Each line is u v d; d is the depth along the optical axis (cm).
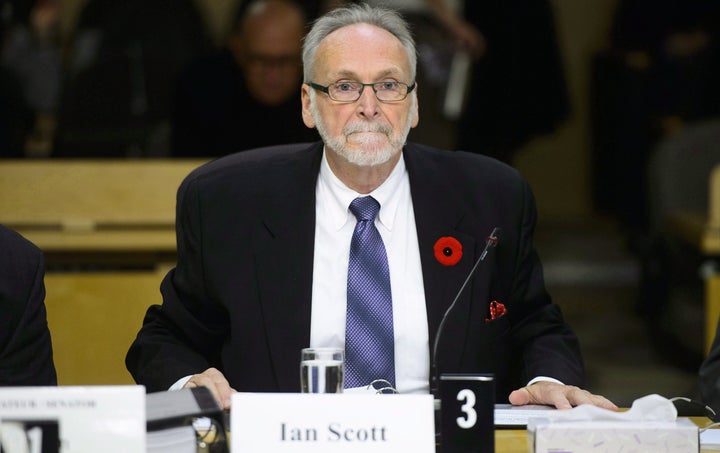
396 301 734
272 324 731
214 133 1559
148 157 1619
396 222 749
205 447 595
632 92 2192
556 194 2322
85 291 1113
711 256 1488
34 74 1741
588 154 2311
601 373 1738
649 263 1783
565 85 1802
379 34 731
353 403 556
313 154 768
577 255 2227
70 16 1823
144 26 1655
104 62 1641
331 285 738
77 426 525
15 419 522
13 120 1739
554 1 2283
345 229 746
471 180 772
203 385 682
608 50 2242
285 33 1531
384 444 554
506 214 766
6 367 691
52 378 710
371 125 720
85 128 1634
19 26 1759
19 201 1253
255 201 757
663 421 580
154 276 1120
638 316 2002
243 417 554
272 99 1545
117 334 1115
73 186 1259
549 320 772
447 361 727
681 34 2139
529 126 1767
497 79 1739
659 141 2155
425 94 1705
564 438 566
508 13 1748
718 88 2111
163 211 1259
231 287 742
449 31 1705
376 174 739
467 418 582
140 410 529
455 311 734
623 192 2228
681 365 1747
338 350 612
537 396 702
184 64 1620
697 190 1648
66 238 1220
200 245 756
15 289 698
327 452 553
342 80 725
